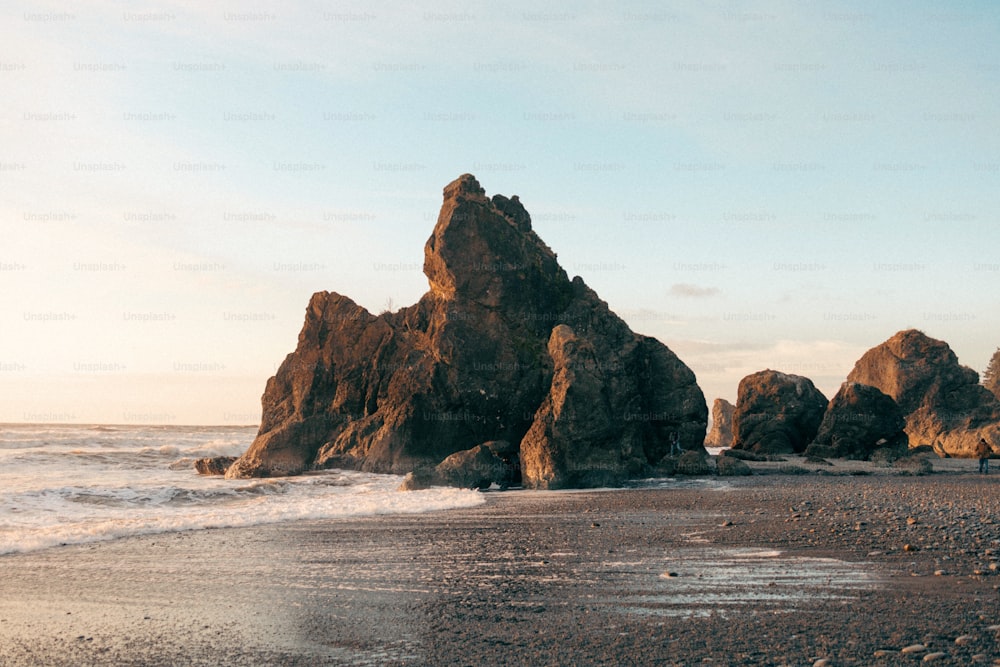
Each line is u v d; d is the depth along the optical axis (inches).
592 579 613.3
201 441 2891.2
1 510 1034.1
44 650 442.0
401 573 649.6
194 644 451.8
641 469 1718.8
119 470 1913.1
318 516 1033.5
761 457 2174.0
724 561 672.4
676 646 429.7
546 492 1418.6
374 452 1779.0
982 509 1017.5
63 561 710.5
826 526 863.7
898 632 445.1
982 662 389.4
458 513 1069.1
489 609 523.8
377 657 423.5
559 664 404.2
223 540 830.5
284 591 585.6
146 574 650.8
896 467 1932.8
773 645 426.9
